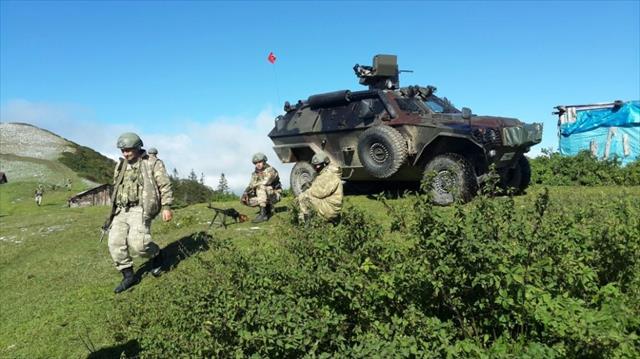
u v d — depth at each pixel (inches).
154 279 289.7
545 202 154.0
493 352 123.0
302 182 492.4
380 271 150.9
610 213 181.2
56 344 237.8
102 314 256.4
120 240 281.4
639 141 632.4
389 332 133.7
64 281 315.3
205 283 166.9
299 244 171.9
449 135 373.4
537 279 138.3
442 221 136.8
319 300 152.3
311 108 485.4
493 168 161.0
